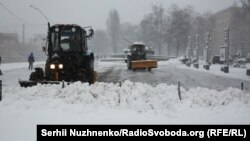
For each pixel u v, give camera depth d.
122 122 10.00
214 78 28.62
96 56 73.38
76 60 17.52
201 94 13.75
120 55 85.56
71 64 17.45
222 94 13.86
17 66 42.25
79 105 12.11
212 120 10.49
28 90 13.95
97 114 11.04
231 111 12.02
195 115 11.21
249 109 12.34
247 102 13.48
